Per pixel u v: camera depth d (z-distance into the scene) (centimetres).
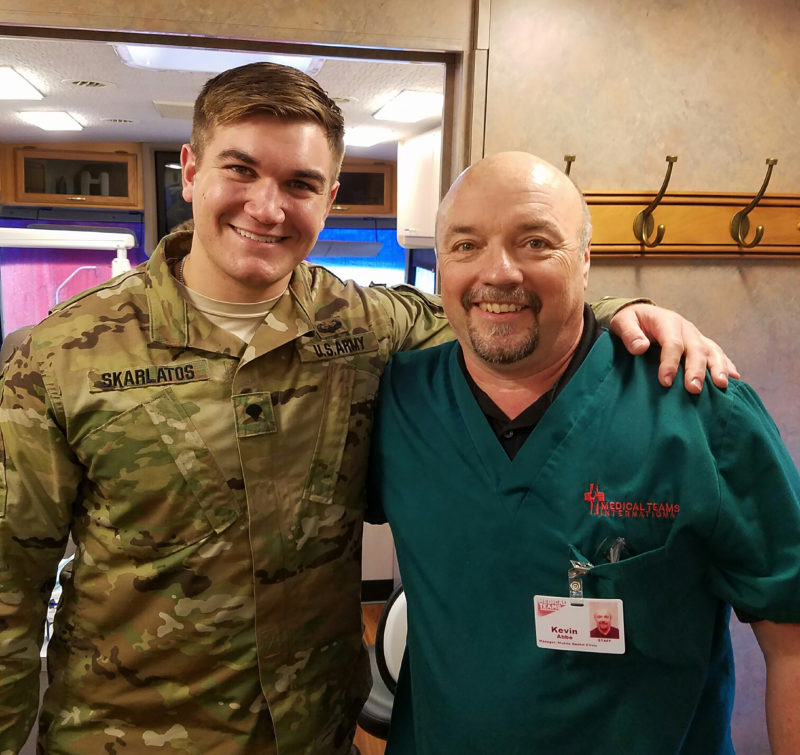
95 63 225
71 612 113
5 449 104
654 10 156
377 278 503
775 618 93
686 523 93
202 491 106
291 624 111
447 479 103
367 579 346
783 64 162
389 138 363
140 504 106
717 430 95
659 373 100
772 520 94
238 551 107
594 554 95
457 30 152
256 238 103
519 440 101
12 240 245
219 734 110
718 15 158
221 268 105
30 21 141
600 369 101
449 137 162
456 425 105
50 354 105
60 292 446
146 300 112
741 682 185
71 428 105
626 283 167
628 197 160
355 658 124
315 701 115
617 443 97
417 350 123
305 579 112
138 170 436
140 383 106
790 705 95
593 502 95
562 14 153
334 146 107
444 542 101
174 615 107
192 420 107
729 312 172
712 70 160
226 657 108
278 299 115
